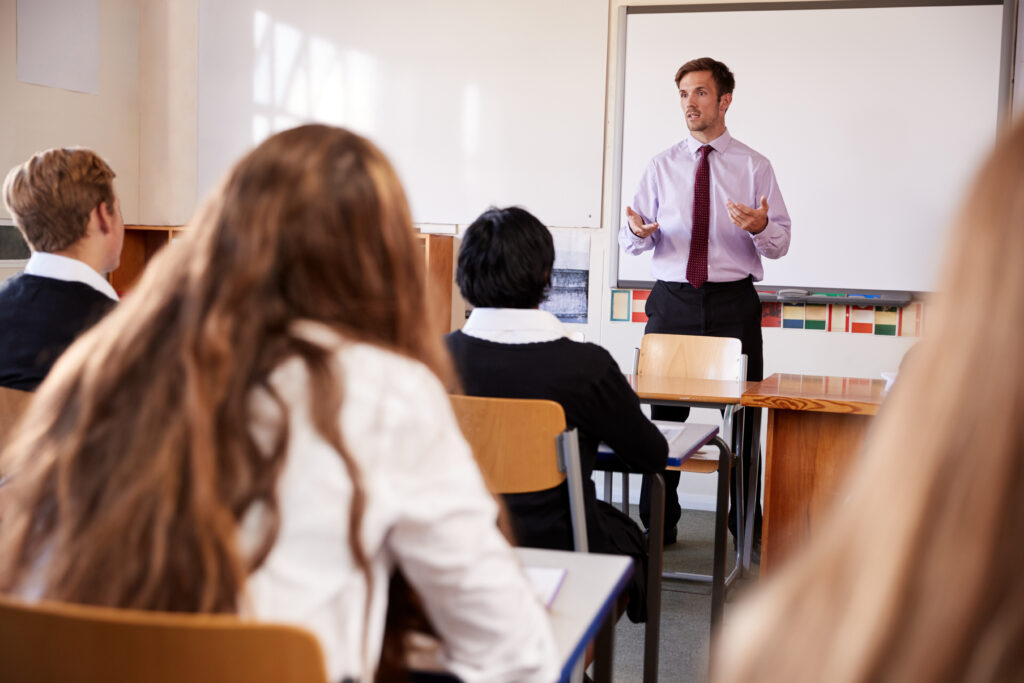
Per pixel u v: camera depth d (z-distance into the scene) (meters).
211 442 0.81
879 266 4.63
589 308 5.00
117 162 5.32
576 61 4.91
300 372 0.84
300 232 0.87
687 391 3.16
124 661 0.73
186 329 0.84
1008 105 4.43
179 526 0.79
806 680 0.34
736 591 3.44
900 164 4.57
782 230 4.11
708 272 4.32
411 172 5.14
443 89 5.08
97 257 2.20
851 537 0.35
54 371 0.93
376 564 0.90
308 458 0.82
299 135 0.93
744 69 4.71
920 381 0.34
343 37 5.20
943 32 4.48
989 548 0.31
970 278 0.34
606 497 4.01
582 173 4.94
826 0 4.60
